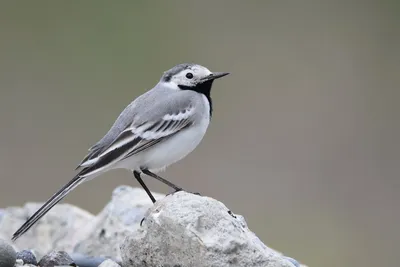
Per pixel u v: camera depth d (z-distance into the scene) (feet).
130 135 35.17
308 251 60.70
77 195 61.16
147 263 30.96
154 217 30.53
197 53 81.05
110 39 80.23
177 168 64.49
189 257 29.66
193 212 29.78
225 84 77.61
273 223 62.49
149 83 77.82
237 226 30.04
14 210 43.16
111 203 39.88
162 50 80.43
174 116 35.76
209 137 69.77
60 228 41.93
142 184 36.19
